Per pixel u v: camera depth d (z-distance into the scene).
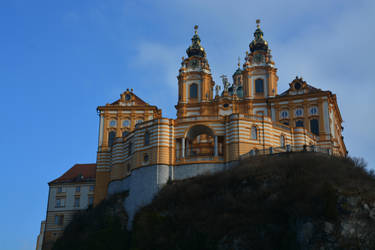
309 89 101.31
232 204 64.62
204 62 114.38
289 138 86.25
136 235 70.19
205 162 78.38
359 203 57.00
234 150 78.19
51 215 109.06
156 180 77.94
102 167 97.50
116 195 85.06
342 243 54.44
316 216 57.06
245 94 107.56
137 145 83.19
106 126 103.31
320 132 96.31
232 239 60.91
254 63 109.31
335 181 60.59
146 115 103.62
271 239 59.75
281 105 101.50
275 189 63.28
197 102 110.12
